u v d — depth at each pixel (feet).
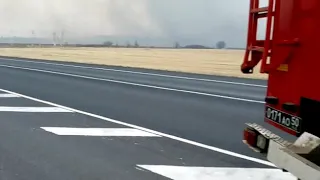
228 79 66.85
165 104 37.29
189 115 31.45
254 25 15.08
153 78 66.64
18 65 98.53
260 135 15.33
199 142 22.40
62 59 136.46
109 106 35.42
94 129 25.41
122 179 15.90
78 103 37.04
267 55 13.83
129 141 22.30
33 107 34.09
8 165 17.46
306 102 12.00
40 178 15.85
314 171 10.21
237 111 33.78
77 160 18.39
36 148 20.34
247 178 16.21
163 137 23.50
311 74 11.56
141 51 216.95
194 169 17.37
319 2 11.10
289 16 12.73
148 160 18.63
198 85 56.08
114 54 176.04
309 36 11.65
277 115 13.97
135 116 30.55
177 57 154.40
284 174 16.72
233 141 22.74
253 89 51.83
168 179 16.02
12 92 44.55
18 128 25.12
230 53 192.24
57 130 24.79
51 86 51.75
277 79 13.83
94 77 66.64
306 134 11.85
